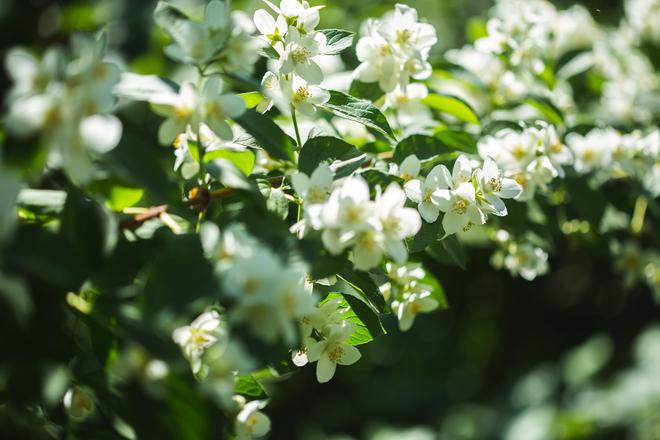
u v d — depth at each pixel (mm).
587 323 2129
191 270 579
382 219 624
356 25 1244
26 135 552
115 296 601
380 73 754
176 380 606
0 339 583
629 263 966
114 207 616
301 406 2016
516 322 2166
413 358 2119
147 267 606
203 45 625
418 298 762
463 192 687
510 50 891
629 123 1001
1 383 597
